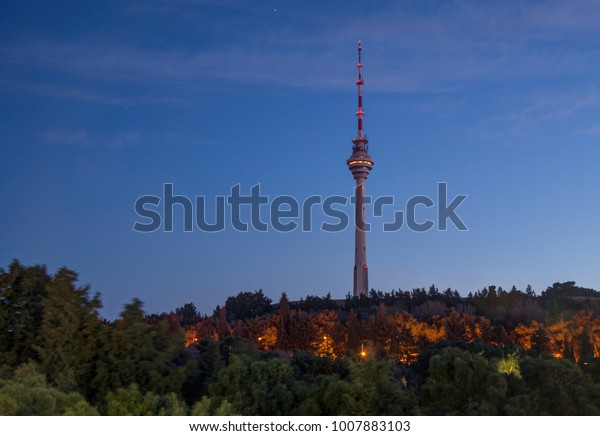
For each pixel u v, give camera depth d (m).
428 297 197.25
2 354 19.36
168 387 19.25
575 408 19.53
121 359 19.30
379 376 19.16
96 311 20.36
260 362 20.16
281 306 151.00
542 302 177.75
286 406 18.83
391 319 137.75
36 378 16.75
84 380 19.23
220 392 19.48
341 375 21.95
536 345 111.06
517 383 20.20
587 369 26.02
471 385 19.34
